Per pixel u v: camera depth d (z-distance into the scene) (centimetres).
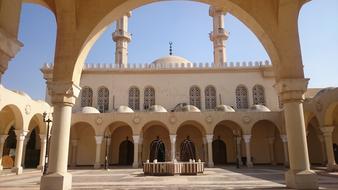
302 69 1010
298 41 1024
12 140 3162
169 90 3388
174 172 1827
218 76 3409
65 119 986
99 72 3434
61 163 951
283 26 1027
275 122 2838
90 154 3291
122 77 3431
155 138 3281
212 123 2822
